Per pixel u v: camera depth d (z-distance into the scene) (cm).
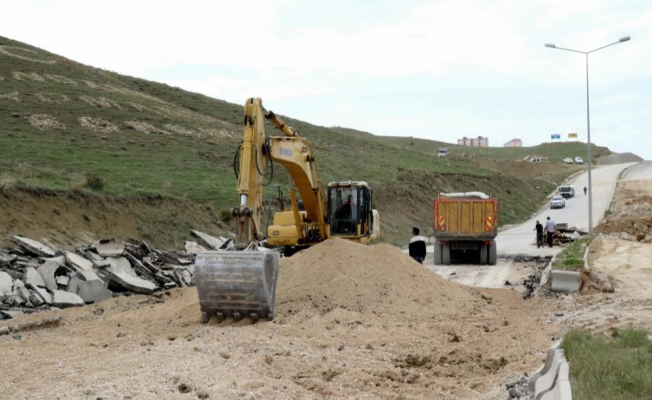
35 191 2548
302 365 1050
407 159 8381
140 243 2355
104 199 2902
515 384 946
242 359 1080
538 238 3944
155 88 8969
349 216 2605
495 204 2970
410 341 1268
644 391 756
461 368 1088
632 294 1886
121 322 1495
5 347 1201
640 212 5381
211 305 1412
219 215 3578
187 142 5838
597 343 962
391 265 1747
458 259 3195
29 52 8231
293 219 2677
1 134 4681
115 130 5656
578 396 729
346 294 1578
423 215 6000
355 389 937
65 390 888
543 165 12794
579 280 1978
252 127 1536
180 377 941
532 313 1664
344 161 6812
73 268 1897
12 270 1803
